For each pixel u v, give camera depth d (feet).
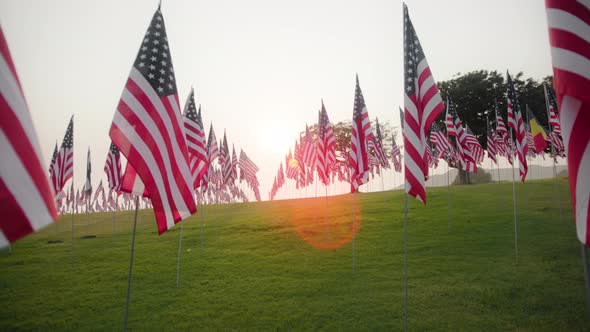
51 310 45.37
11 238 12.12
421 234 76.64
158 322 39.75
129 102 26.66
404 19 33.09
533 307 37.88
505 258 56.08
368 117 50.29
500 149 129.70
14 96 13.08
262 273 56.24
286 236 83.51
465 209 101.04
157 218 25.71
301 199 183.11
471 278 47.65
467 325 34.91
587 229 16.06
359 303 41.70
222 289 49.73
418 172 30.50
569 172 16.94
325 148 69.41
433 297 41.98
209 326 38.14
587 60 16.35
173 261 67.15
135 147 25.99
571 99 17.03
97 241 95.96
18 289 55.01
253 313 40.86
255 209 144.05
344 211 113.80
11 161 12.53
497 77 191.01
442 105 31.19
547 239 65.31
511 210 95.50
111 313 43.21
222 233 92.53
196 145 50.52
